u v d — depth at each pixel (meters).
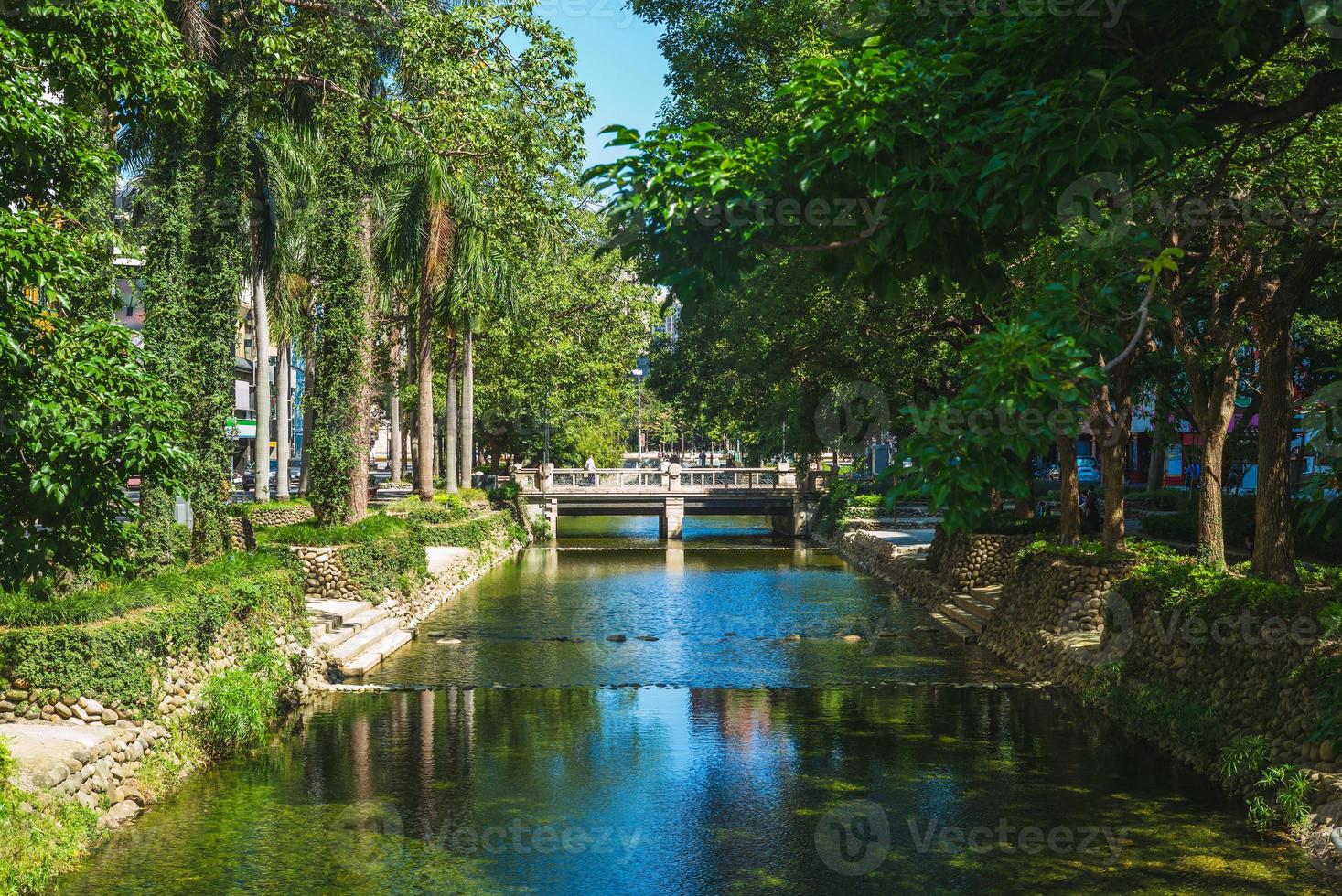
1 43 9.38
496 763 14.27
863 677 20.16
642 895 9.92
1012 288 8.58
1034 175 6.84
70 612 12.88
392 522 29.00
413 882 10.23
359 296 26.61
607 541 57.19
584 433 66.38
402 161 29.97
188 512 18.84
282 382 43.44
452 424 47.25
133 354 9.89
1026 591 22.50
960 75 7.63
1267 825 11.66
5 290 8.65
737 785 13.32
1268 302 14.69
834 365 28.98
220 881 10.19
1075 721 16.56
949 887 10.14
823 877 10.40
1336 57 7.48
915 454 5.52
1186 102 8.23
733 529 67.69
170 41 13.06
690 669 20.94
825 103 7.52
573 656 22.45
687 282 7.15
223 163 18.91
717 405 51.62
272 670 16.58
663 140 7.48
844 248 7.68
